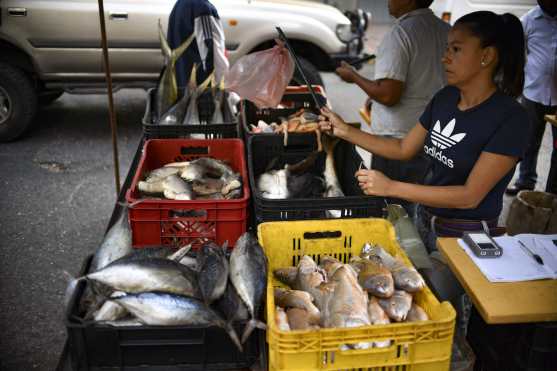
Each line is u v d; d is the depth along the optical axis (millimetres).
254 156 3182
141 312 1692
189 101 3662
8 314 3418
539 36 4711
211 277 1857
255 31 6285
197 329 1733
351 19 7332
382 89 3246
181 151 3156
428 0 3299
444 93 2416
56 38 5734
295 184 2891
